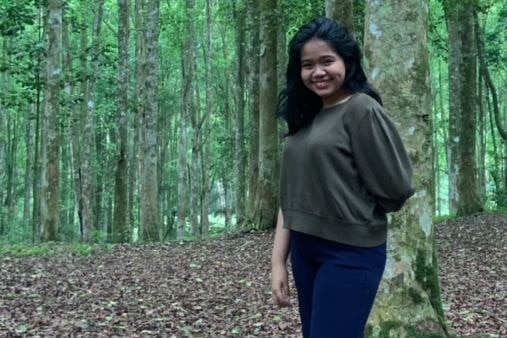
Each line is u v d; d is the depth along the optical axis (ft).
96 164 102.22
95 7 69.21
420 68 15.51
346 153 7.31
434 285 15.87
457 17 55.57
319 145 7.36
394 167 7.22
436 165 110.52
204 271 34.22
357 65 7.70
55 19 48.65
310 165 7.45
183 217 75.00
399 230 15.61
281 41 57.26
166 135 113.91
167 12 78.59
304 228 7.51
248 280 31.17
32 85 53.16
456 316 21.68
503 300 24.72
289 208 7.74
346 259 7.30
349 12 35.37
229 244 45.11
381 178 7.24
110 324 21.27
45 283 29.68
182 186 75.66
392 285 15.56
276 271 8.23
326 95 7.52
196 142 82.17
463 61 55.26
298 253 7.84
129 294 27.35
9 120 106.22
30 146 93.97
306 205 7.53
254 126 54.65
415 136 15.48
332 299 7.28
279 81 57.06
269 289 28.48
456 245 41.34
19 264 35.58
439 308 15.90
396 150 7.33
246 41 74.33
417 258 15.65
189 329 20.35
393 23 15.46
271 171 49.98
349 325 7.26
